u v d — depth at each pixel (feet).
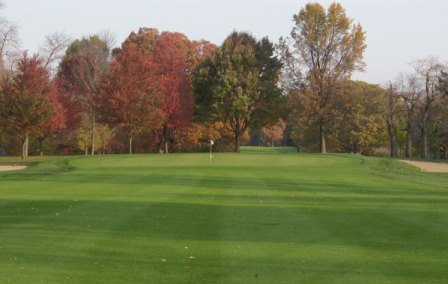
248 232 40.78
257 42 195.83
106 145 220.64
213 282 27.25
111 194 66.39
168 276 28.27
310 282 27.32
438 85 213.66
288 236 39.27
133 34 248.93
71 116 197.88
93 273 28.86
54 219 46.73
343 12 188.85
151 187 75.00
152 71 176.24
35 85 164.04
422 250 34.78
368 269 29.91
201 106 191.83
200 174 98.89
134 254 33.32
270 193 68.59
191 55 231.30
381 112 229.04
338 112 192.03
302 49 191.52
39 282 27.09
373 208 54.95
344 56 189.47
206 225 43.75
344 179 92.48
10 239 37.91
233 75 184.55
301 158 143.84
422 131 223.10
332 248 35.27
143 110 170.19
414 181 93.25
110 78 171.94
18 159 159.22
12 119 160.86
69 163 131.13
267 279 27.81
